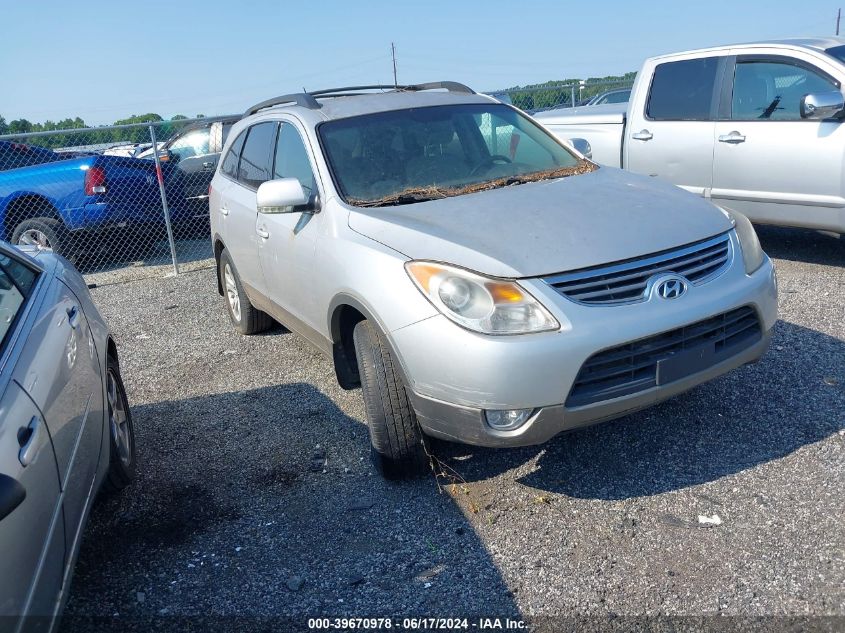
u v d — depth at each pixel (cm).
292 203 414
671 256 335
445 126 468
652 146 740
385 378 356
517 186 416
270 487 389
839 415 395
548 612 280
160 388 549
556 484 363
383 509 357
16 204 932
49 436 260
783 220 654
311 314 434
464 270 321
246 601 304
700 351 332
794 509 323
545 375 307
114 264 1040
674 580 289
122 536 357
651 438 395
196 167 1009
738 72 677
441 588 300
